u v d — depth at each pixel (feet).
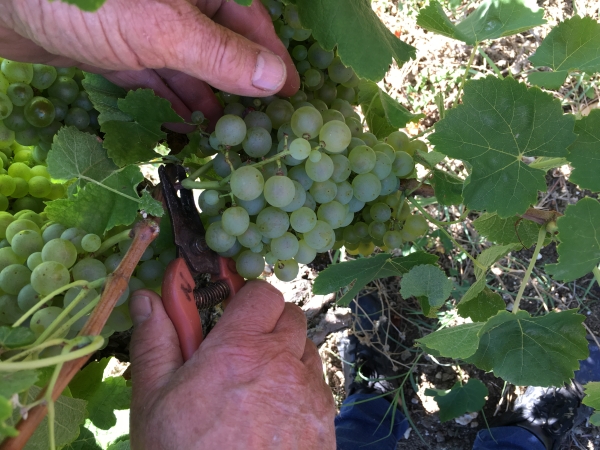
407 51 0.96
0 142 0.91
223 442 0.74
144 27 0.68
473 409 1.66
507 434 1.78
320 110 0.95
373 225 0.97
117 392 1.18
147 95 0.81
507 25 1.01
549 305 1.82
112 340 1.13
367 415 1.83
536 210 0.94
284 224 0.78
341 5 0.80
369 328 1.89
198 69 0.75
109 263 0.76
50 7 0.66
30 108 0.82
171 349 0.81
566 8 1.81
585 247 0.85
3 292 0.73
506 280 1.86
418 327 1.89
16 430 0.47
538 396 1.81
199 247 0.83
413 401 1.90
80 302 0.70
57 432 0.81
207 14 0.84
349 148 0.86
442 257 1.87
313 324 1.92
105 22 0.67
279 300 0.90
